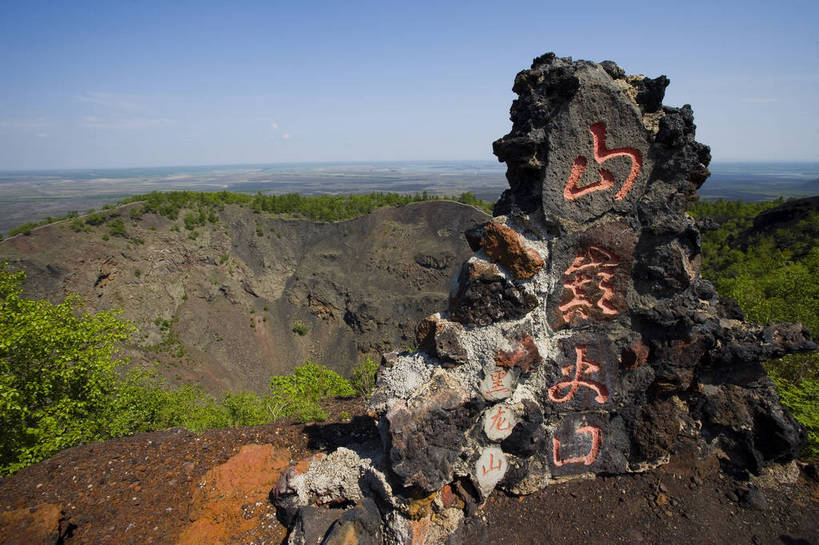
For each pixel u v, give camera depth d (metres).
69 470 6.18
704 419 6.25
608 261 5.63
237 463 6.28
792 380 9.35
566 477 6.15
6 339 7.85
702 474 6.21
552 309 5.69
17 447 8.18
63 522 5.18
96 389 9.03
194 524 5.50
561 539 5.42
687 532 5.52
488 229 5.46
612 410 6.05
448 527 5.41
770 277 17.45
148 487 5.99
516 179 5.72
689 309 5.84
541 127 5.21
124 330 10.43
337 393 11.66
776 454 6.08
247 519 5.64
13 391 7.60
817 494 6.05
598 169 5.34
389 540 5.24
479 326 5.56
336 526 5.01
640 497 5.96
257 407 10.02
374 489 5.35
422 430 5.00
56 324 8.94
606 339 5.84
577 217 5.43
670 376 5.91
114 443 6.80
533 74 5.18
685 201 5.64
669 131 5.20
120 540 5.25
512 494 5.96
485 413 5.46
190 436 7.10
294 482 5.61
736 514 5.78
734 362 6.12
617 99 5.09
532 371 5.75
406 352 6.17
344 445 6.81
